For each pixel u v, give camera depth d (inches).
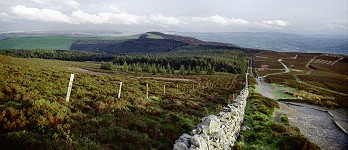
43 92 617.3
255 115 876.6
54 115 423.8
